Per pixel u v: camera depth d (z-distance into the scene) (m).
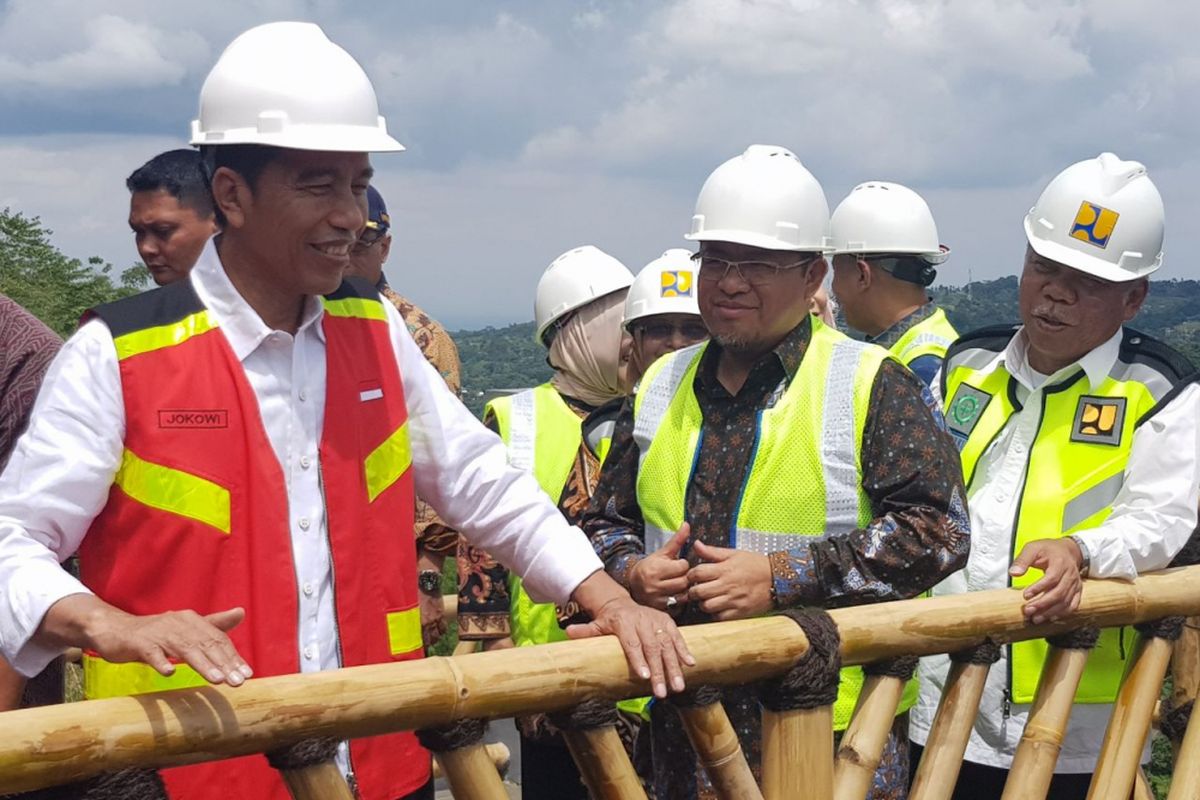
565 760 3.99
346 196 2.26
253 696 1.82
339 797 1.90
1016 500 3.32
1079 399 3.32
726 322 2.90
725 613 2.69
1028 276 3.35
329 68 2.26
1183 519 3.01
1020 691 3.29
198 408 2.21
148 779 1.77
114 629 1.83
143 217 3.64
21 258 66.19
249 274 2.29
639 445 3.11
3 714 1.68
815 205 2.94
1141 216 3.27
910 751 3.47
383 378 2.45
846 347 2.92
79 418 2.13
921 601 2.57
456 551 4.29
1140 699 2.99
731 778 2.33
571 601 2.45
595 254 4.29
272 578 2.24
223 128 2.24
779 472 2.87
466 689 2.00
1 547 2.03
